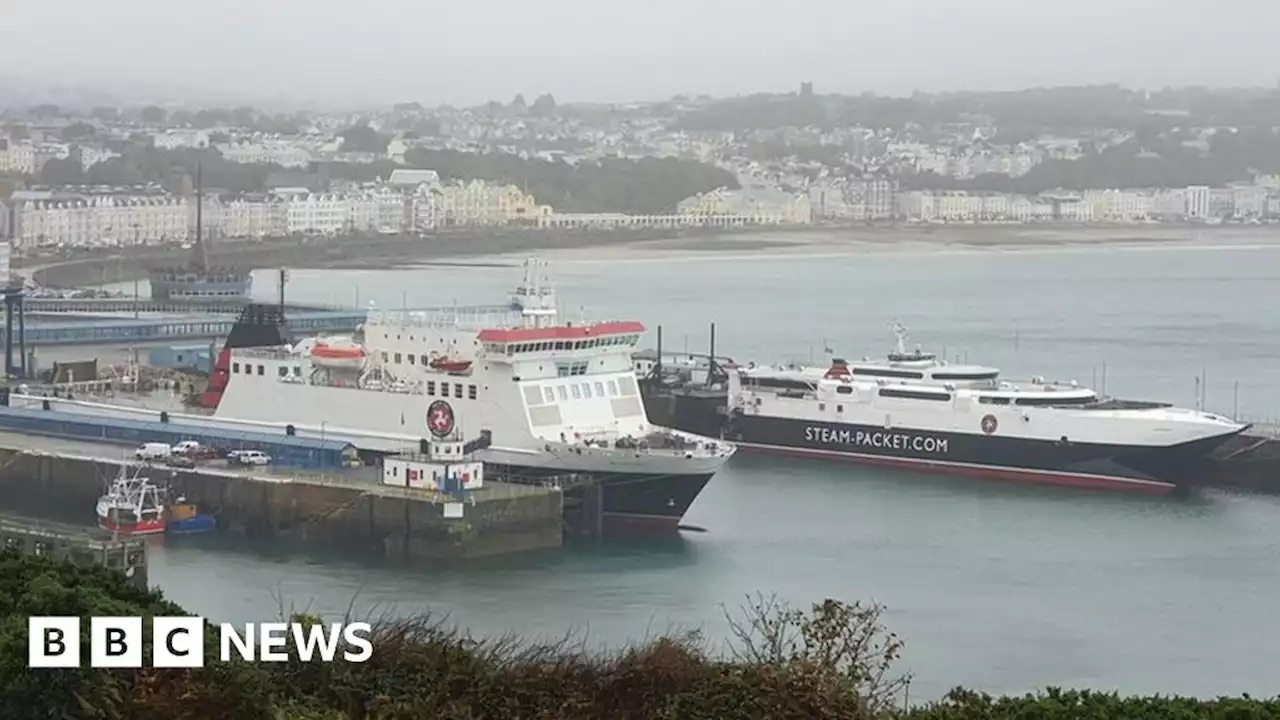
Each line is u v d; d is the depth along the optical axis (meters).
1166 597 156.62
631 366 197.25
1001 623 146.00
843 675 79.88
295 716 73.06
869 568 166.75
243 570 161.12
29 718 76.38
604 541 178.50
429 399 192.75
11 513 189.00
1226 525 191.25
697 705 75.25
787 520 191.12
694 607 149.12
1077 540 182.25
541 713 77.00
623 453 182.62
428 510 169.12
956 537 183.00
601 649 120.69
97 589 91.69
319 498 175.00
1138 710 74.94
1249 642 141.75
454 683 79.00
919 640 140.25
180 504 179.00
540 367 189.62
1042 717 73.81
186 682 73.94
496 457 187.25
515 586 157.12
